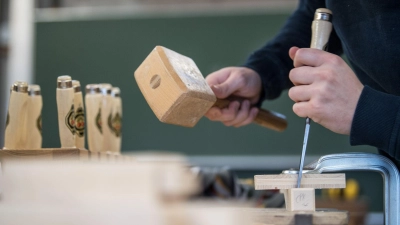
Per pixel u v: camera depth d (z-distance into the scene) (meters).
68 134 1.01
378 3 0.98
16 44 3.14
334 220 0.66
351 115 0.90
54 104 3.06
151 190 0.38
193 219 0.39
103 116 1.29
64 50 3.09
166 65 0.90
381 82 1.03
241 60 3.02
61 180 0.40
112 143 1.31
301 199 0.77
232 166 2.98
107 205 0.38
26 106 1.03
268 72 1.27
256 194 1.70
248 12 3.02
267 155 2.96
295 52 1.01
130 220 0.38
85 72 3.08
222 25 3.03
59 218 0.39
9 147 1.01
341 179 0.83
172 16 3.05
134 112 3.04
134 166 0.39
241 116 1.24
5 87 3.15
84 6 3.36
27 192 0.42
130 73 3.06
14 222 0.40
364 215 2.06
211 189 1.61
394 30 0.97
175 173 0.39
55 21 3.10
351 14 1.04
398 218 0.84
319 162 0.86
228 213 0.40
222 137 2.99
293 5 3.03
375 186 2.83
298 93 0.93
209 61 3.03
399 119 0.85
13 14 3.13
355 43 1.05
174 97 0.89
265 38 3.00
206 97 0.92
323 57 0.93
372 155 0.86
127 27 3.07
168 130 3.02
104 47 3.07
